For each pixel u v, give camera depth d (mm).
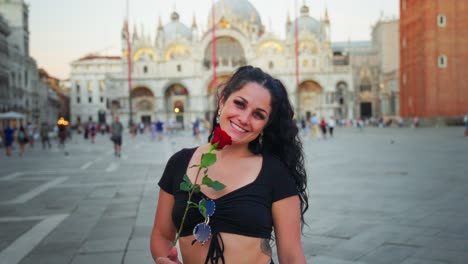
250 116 2744
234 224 2537
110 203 11062
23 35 79125
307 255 6418
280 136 3025
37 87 90938
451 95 60219
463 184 12406
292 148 3066
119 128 26391
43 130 37375
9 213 10031
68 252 6887
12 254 6836
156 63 105250
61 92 150125
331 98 102750
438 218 8430
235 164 2754
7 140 29672
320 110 105375
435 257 6180
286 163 3049
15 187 14312
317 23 122625
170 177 2965
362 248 6672
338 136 47281
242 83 2789
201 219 2623
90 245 7258
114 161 23391
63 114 150750
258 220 2543
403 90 69375
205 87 104812
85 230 8297
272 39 106562
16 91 71938
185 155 3002
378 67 110812
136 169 19094
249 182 2637
